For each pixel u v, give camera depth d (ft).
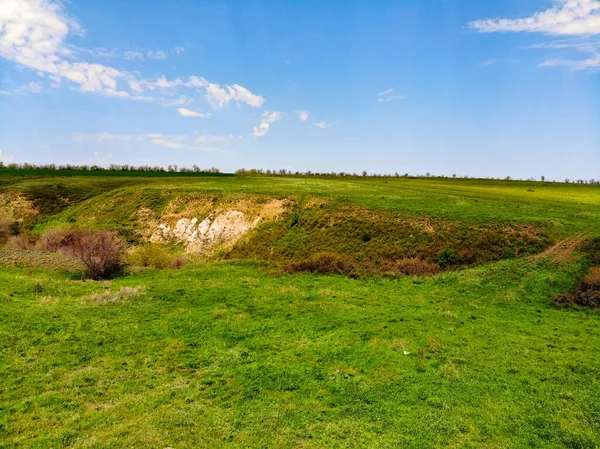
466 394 51.06
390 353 62.75
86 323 71.82
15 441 39.55
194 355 62.08
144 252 138.72
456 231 133.59
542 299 86.84
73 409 46.32
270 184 252.21
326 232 155.63
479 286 95.61
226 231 184.34
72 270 114.52
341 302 88.58
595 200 188.03
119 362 58.80
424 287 99.91
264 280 108.17
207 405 48.37
